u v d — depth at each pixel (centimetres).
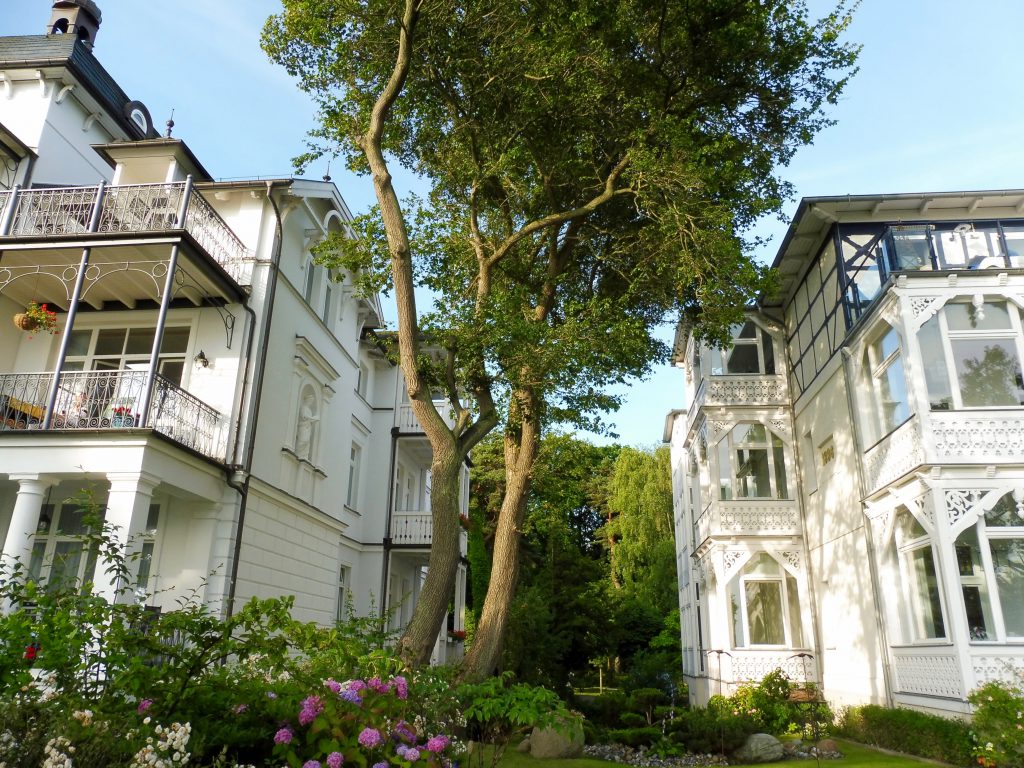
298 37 1023
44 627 450
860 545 1348
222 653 484
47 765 343
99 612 468
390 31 1015
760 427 1780
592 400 1127
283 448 1333
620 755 1095
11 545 961
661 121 1063
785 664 1573
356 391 1864
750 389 1780
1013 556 1063
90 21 1816
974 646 1017
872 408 1345
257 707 481
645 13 1098
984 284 1155
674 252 1116
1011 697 931
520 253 1340
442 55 1055
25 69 1473
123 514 957
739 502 1684
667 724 1304
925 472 1096
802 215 1511
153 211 1191
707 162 1176
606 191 1118
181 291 1218
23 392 1099
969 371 1147
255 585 1214
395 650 696
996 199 1442
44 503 1182
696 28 1098
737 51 1108
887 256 1283
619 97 1112
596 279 1430
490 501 3369
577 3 1027
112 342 1268
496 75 1057
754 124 1236
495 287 1261
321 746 432
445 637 2098
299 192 1328
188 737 407
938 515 1066
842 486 1446
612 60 1095
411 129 1211
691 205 1061
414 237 1188
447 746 502
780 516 1675
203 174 1386
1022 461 1072
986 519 1083
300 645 530
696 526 2059
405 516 1945
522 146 1177
